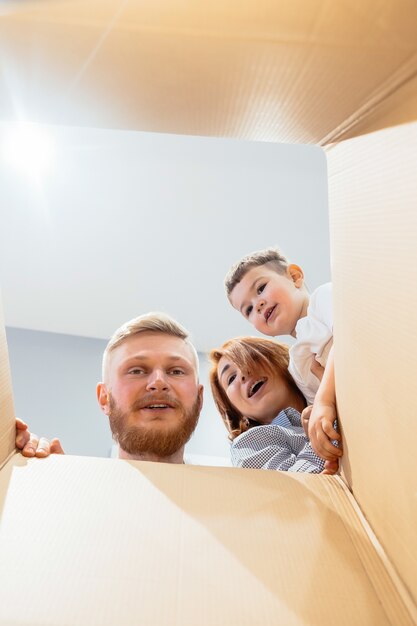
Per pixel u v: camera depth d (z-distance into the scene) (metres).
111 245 1.91
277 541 0.49
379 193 0.50
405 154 0.44
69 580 0.42
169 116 0.53
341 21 0.36
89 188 1.67
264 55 0.41
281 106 0.50
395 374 0.46
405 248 0.44
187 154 1.53
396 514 0.46
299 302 1.65
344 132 0.57
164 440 1.22
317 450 0.68
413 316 0.43
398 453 0.45
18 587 0.40
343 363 0.64
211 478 0.60
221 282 2.03
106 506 0.52
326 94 0.47
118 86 0.47
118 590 0.41
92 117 0.54
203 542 0.48
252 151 1.50
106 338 2.46
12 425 0.64
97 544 0.46
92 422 2.09
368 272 0.53
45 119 0.55
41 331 2.45
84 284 2.13
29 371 2.26
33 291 2.19
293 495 0.58
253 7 0.36
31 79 0.46
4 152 1.54
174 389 1.25
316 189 1.62
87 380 2.25
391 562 0.46
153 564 0.44
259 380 1.50
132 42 0.40
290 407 1.47
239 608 0.40
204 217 1.76
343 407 0.64
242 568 0.45
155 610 0.39
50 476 0.58
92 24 0.37
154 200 1.71
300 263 1.94
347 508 0.56
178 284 2.07
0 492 0.53
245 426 1.54
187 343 1.35
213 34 0.39
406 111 0.43
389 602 0.42
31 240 1.91
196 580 0.43
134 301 2.19
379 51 0.39
